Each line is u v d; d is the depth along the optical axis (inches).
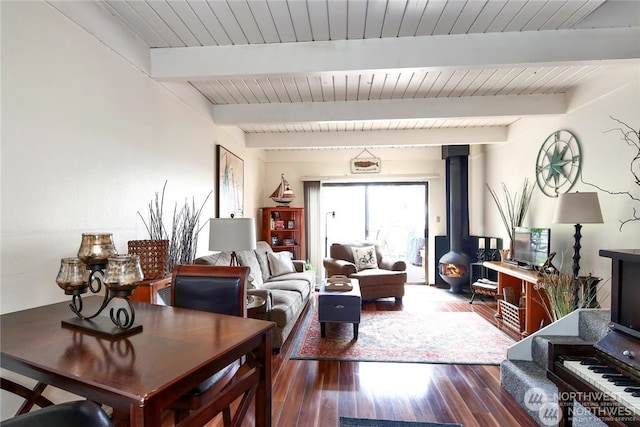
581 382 61.3
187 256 112.3
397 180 238.2
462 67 93.3
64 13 68.3
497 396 88.5
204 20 84.5
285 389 91.9
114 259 48.6
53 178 66.1
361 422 76.9
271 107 146.6
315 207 239.9
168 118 109.9
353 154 240.8
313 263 239.3
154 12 80.9
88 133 74.9
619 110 110.8
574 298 111.2
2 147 56.5
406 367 105.5
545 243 133.8
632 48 89.7
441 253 230.7
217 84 125.5
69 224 69.9
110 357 39.2
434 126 183.0
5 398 57.9
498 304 155.4
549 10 81.9
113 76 83.0
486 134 184.2
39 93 63.0
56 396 66.9
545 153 150.5
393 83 125.3
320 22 85.8
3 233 56.8
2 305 56.9
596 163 120.9
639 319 61.1
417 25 87.8
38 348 41.5
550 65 93.2
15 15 58.4
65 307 59.4
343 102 144.6
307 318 157.6
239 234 98.9
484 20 85.9
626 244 108.0
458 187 211.5
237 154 179.9
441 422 77.0
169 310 58.9
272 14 82.0
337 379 97.6
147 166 98.0
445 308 175.2
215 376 55.2
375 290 185.5
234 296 67.5
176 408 50.9
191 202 126.3
